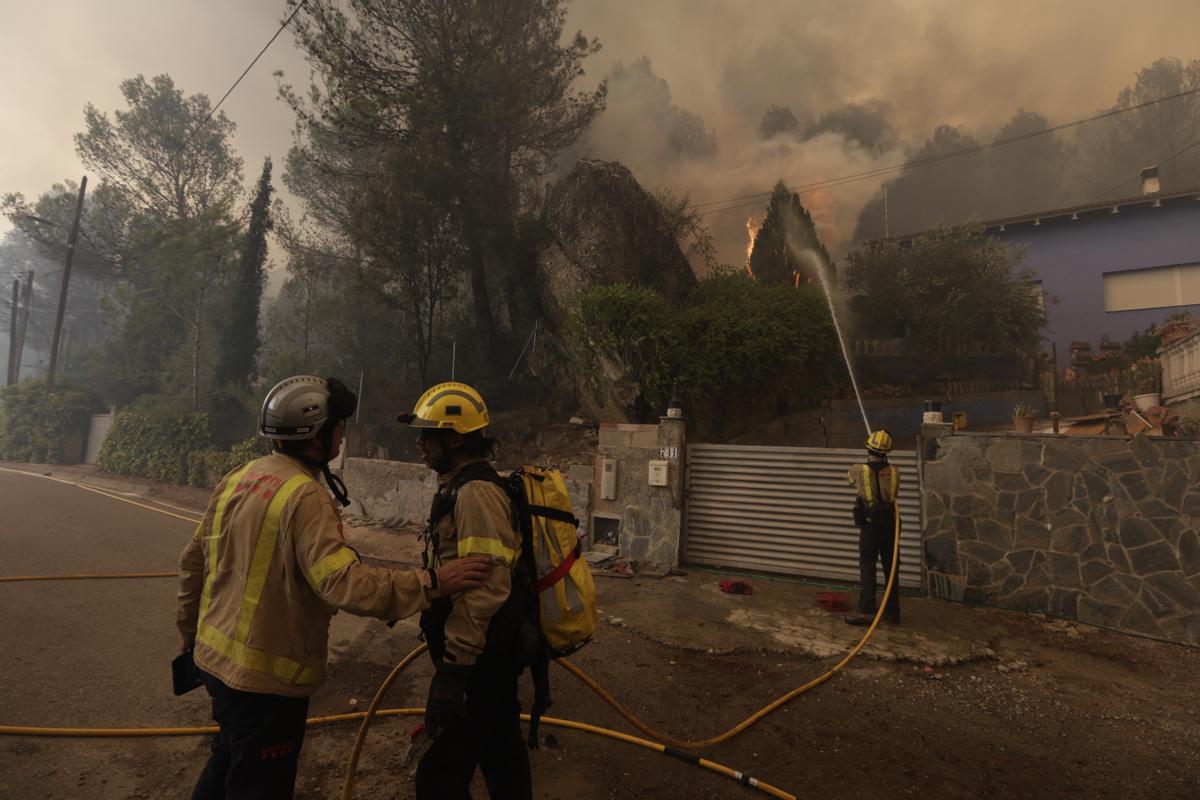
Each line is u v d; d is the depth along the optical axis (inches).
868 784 125.0
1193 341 403.5
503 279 705.0
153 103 1136.8
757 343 442.3
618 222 604.1
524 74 658.2
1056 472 246.2
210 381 839.7
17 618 196.2
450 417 84.3
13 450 1002.1
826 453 295.9
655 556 315.0
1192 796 124.3
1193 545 219.5
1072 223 805.2
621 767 126.4
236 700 69.5
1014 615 242.7
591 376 476.1
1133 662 200.7
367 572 68.1
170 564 285.1
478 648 73.0
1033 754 139.8
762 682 176.1
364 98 620.7
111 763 118.1
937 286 644.7
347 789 96.8
